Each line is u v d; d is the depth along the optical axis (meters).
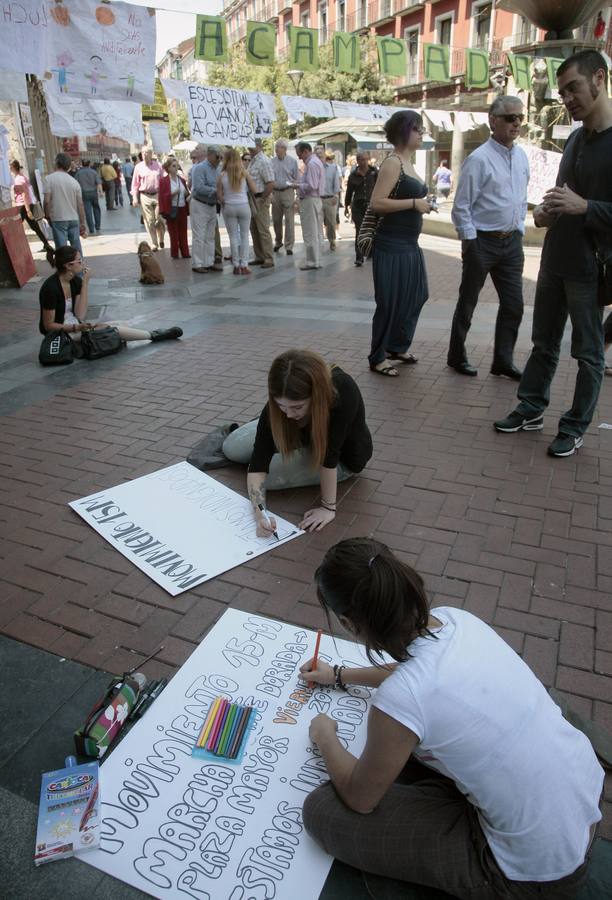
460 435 4.00
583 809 1.34
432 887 1.54
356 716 2.02
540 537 2.96
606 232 3.16
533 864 1.33
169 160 10.74
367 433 3.23
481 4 22.53
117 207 24.89
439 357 5.52
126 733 1.98
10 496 3.38
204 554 2.86
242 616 2.46
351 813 1.56
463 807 1.51
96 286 8.99
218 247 10.30
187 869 1.63
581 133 3.27
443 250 12.10
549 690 2.09
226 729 1.96
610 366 5.19
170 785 1.83
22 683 2.20
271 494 3.35
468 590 2.62
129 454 3.82
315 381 2.59
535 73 11.11
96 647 2.36
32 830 1.73
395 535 2.99
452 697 1.31
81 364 5.52
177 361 5.54
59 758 1.94
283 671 2.20
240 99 7.54
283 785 1.82
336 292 8.24
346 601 1.37
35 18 4.98
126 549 2.91
